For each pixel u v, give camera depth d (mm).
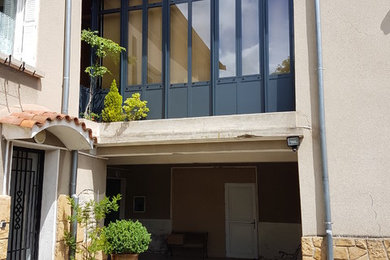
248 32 7078
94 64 7863
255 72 6965
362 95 5805
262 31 6965
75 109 6730
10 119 4895
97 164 7379
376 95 5746
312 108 5996
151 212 10891
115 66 7926
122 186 11148
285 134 6016
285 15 6891
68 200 6180
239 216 10273
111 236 6973
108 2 8148
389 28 5809
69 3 6590
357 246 5523
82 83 9141
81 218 6051
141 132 6809
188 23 7484
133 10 7926
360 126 5754
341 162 5754
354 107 5812
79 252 6156
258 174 10188
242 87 7000
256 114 6270
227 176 10469
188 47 7418
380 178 5578
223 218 10375
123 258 6996
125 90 7727
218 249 10305
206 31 7383
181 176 10820
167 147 6891
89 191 6996
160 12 7766
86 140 5977
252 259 9992
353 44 5930
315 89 6016
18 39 5891
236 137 6219
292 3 6859
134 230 7086
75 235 6254
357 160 5699
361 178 5652
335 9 6066
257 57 6980
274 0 6988
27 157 5895
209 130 6469
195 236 10164
